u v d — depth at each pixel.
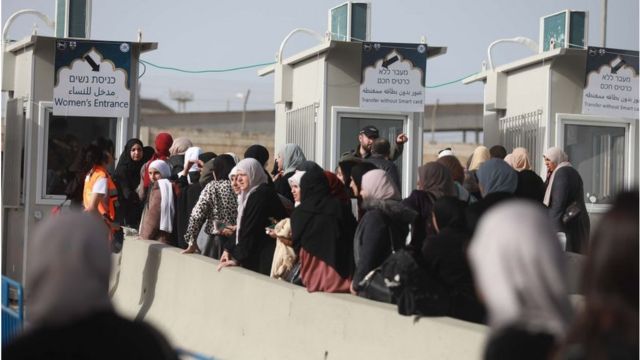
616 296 3.07
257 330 9.02
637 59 14.57
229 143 50.88
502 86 16.72
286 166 12.01
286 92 16.97
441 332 6.52
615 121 15.35
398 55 14.68
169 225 12.40
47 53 15.80
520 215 3.29
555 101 15.43
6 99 17.02
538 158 15.59
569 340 3.13
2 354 3.46
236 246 9.91
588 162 15.41
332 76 15.45
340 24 16.09
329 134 15.40
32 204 15.77
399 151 13.70
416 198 8.48
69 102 15.14
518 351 3.24
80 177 11.86
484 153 11.96
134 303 11.97
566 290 3.28
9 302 8.84
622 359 3.03
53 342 3.40
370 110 15.37
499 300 3.28
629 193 3.14
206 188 10.98
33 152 15.76
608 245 3.09
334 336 7.79
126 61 15.26
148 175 13.62
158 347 3.51
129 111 15.41
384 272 6.85
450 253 6.83
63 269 3.44
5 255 16.47
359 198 8.81
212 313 9.98
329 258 8.24
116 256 12.86
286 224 9.28
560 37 15.77
